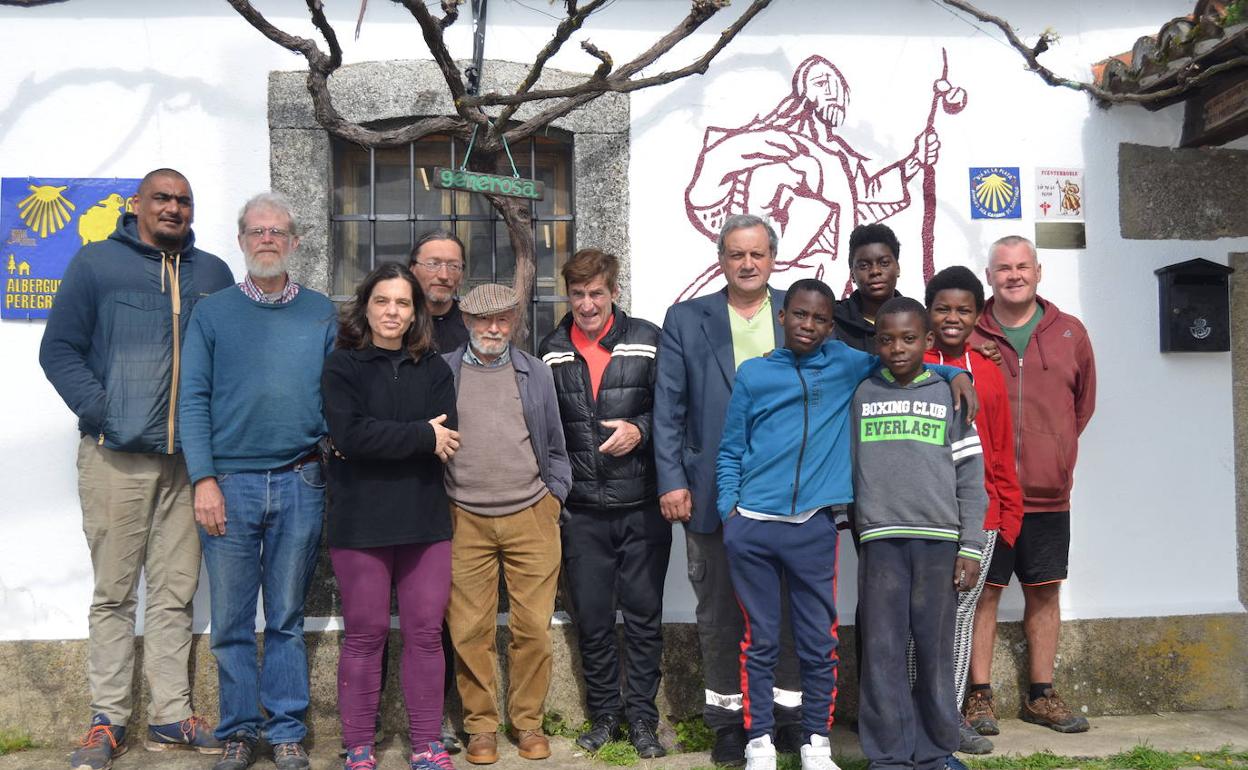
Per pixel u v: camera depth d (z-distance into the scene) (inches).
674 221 178.2
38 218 169.5
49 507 167.5
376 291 138.7
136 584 156.6
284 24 174.2
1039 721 170.4
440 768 141.1
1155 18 185.9
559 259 182.7
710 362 154.5
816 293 141.5
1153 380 183.8
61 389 147.9
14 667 164.6
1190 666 180.1
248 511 146.0
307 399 147.4
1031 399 165.3
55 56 170.1
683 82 178.5
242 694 147.9
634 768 149.5
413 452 136.1
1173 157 184.4
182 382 145.3
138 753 156.3
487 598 150.9
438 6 177.2
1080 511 181.6
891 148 182.1
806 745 140.5
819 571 141.9
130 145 170.9
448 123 168.4
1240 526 184.1
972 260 182.7
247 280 150.2
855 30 181.6
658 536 157.3
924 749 140.0
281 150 172.2
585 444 155.9
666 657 171.5
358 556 139.0
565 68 177.6
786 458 141.9
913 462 138.7
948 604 138.7
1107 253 183.9
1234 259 184.9
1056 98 184.2
